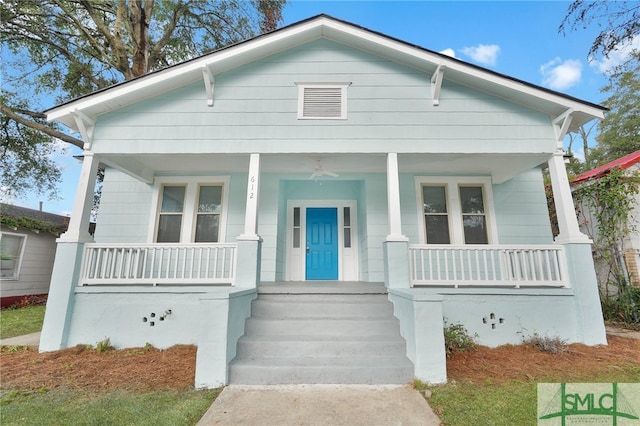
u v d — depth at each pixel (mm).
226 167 6664
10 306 9594
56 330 4625
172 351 4543
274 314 4621
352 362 3660
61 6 9734
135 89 5203
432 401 2986
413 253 5234
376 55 5676
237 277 4871
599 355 4160
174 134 5379
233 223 6820
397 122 5418
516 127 5359
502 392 3156
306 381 3471
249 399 3059
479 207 6887
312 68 5645
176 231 6844
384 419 2662
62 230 11422
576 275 4758
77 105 5086
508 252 5047
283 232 7348
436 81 5344
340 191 7750
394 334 4258
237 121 5438
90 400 3023
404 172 6941
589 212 7004
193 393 3199
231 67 5605
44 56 10914
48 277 11148
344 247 7508
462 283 4922
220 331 3496
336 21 5438
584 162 18516
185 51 12281
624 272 6156
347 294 4965
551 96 5098
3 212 10453
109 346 4684
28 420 2641
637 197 6340
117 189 6980
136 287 4906
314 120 5441
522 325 4719
